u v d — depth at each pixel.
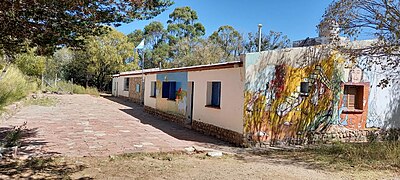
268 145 10.10
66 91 34.28
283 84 10.31
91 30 5.20
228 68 10.85
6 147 7.77
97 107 21.42
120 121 14.78
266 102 10.09
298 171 6.86
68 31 4.96
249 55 9.84
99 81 40.81
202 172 6.44
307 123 10.66
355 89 11.47
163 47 46.66
